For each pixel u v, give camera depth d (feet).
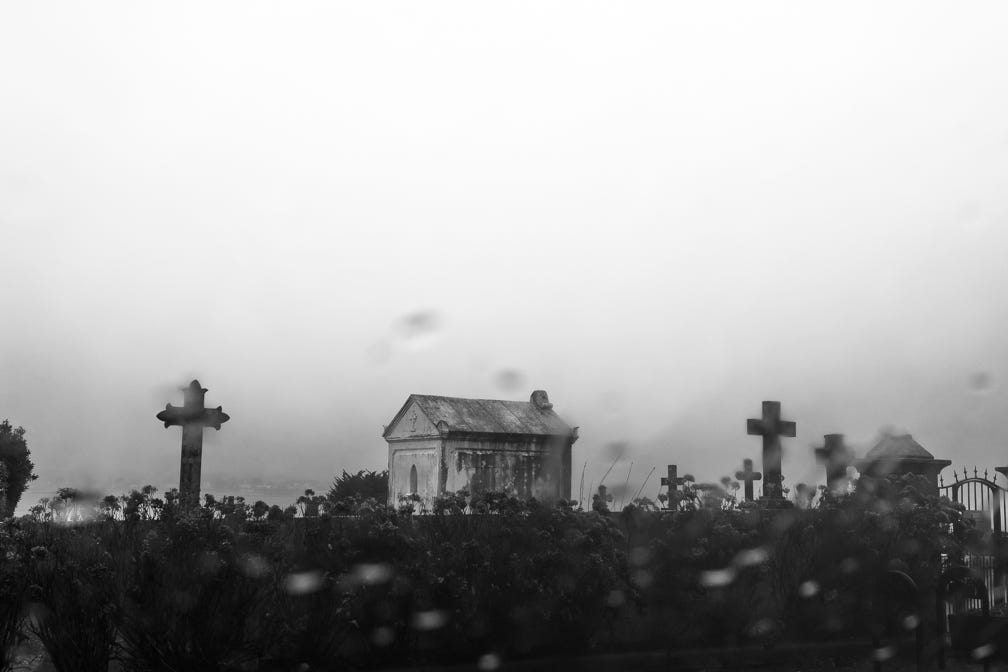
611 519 37.17
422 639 33.60
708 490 41.06
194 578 29.35
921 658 37.35
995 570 44.06
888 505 42.80
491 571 34.09
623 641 37.47
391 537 32.55
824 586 40.27
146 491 31.89
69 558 29.48
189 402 48.55
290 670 31.17
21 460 73.51
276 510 32.42
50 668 30.37
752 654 38.52
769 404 53.06
